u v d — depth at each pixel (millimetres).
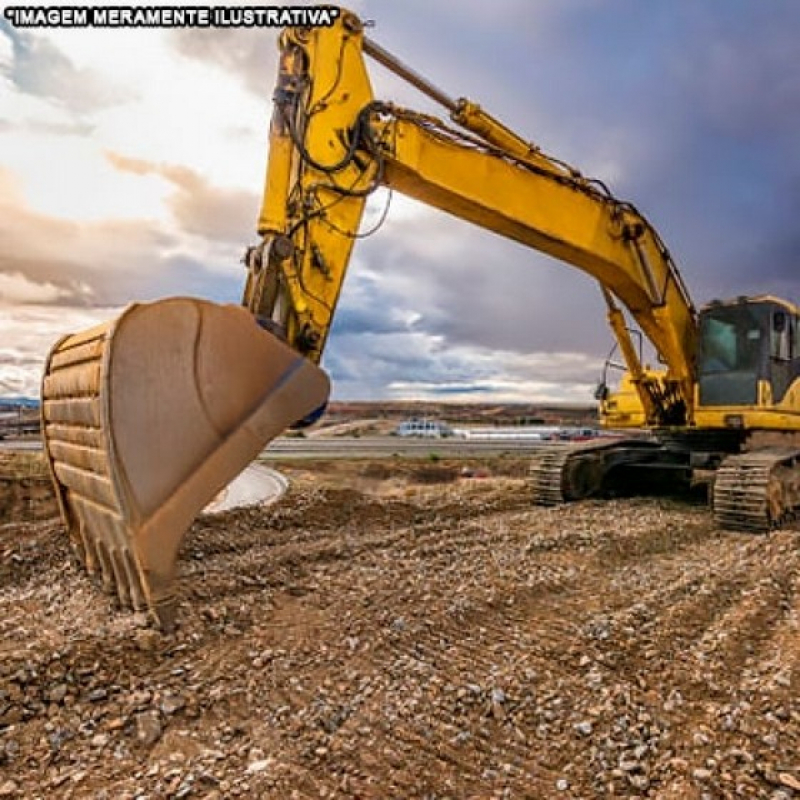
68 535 5457
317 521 7656
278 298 5156
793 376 9828
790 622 4594
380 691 3285
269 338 4152
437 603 4602
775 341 9320
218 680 3289
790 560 6316
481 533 7266
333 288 5879
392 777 2578
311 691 3248
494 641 4035
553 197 7914
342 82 6020
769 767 2719
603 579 5570
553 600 4910
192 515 3770
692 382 10031
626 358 10406
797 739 2957
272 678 3352
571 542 6805
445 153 6914
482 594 4836
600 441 11906
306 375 4262
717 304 9570
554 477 10078
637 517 8672
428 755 2750
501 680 3449
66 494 4820
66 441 4367
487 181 7270
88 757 2639
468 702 3219
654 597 4988
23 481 10328
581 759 2783
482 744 2865
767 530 7855
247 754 2691
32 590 4555
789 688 3457
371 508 8383
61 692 3066
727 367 9422
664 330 9609
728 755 2818
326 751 2723
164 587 3703
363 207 6156
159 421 3660
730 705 3273
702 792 2543
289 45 5730
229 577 4945
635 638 4121
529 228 7691
